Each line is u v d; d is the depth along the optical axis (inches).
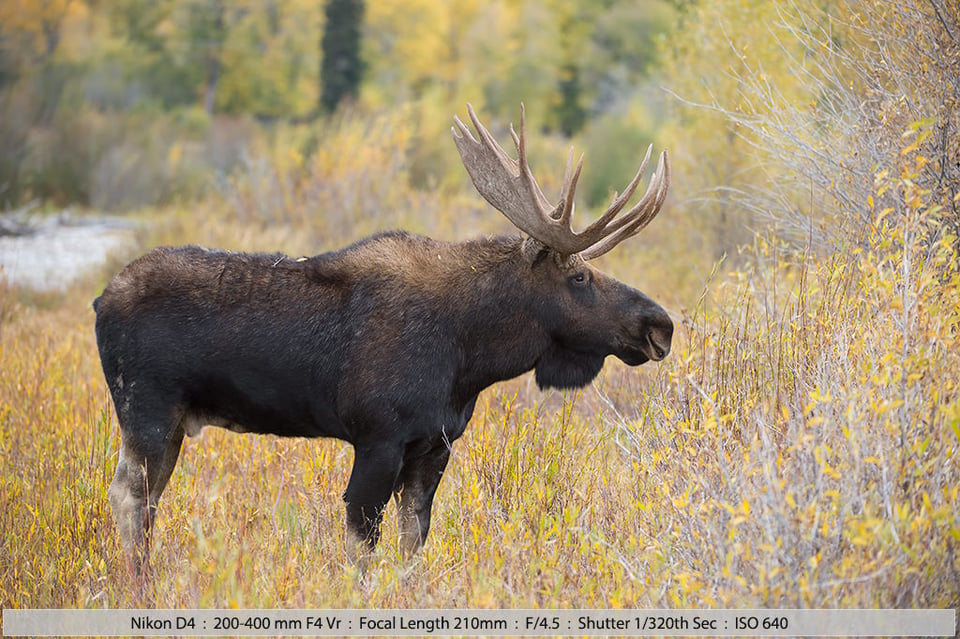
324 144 2383.1
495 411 871.7
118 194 3240.7
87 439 888.9
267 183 2148.1
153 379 732.7
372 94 6127.0
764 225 1157.7
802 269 874.1
